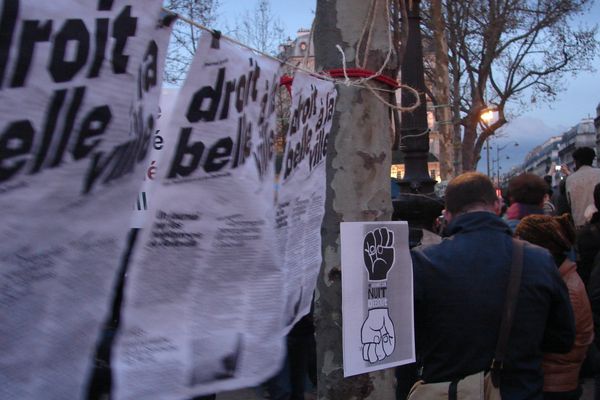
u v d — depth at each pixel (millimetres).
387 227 2857
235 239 1814
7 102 1201
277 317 1991
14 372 1253
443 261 2729
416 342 2891
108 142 1376
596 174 7336
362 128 2906
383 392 3031
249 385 1875
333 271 2949
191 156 1654
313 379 5930
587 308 3469
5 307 1230
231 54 1757
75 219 1335
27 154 1238
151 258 1578
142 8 1429
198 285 1712
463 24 24297
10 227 1224
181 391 1649
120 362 1510
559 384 3436
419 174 7242
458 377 2645
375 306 2791
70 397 1347
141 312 1556
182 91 1618
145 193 2004
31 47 1228
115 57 1376
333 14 2939
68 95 1294
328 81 2562
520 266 2676
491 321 2617
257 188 1891
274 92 2033
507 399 2605
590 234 5633
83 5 1310
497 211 2959
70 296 1338
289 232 2248
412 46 7238
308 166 2412
